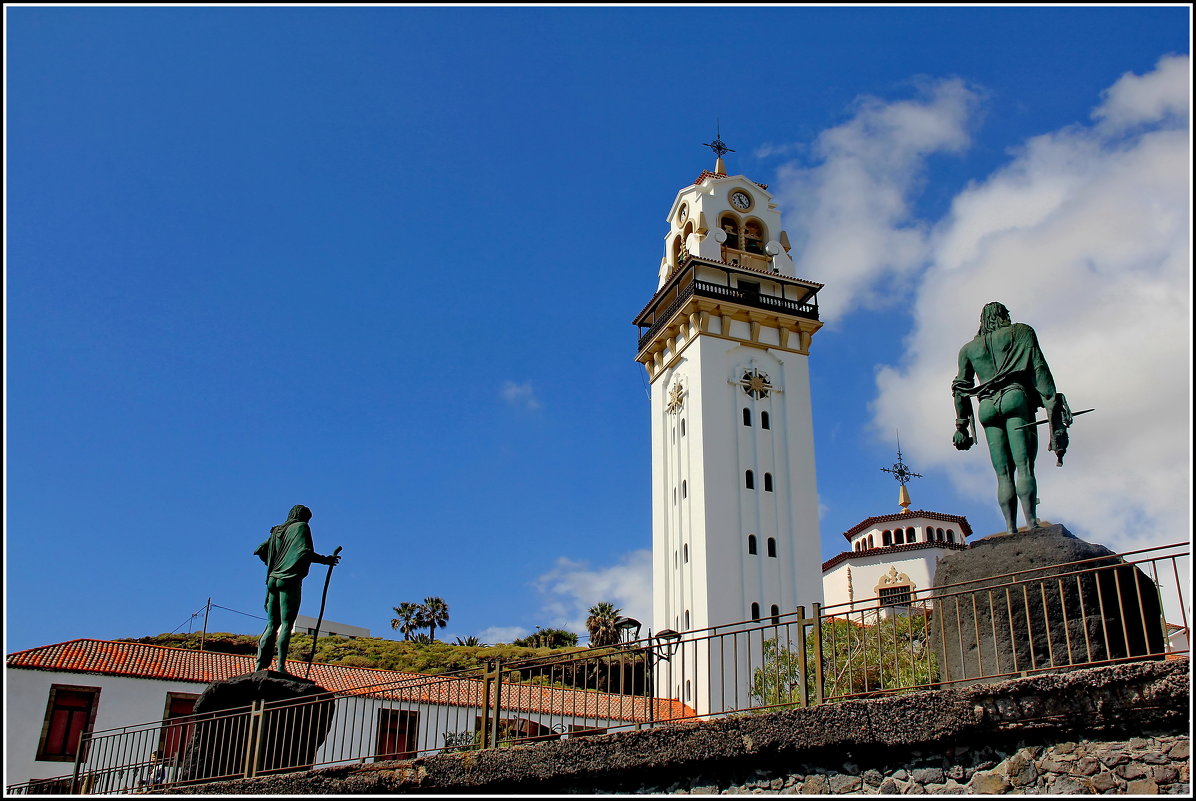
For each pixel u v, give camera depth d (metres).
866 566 91.44
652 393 77.31
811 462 69.81
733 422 69.12
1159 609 12.66
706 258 74.31
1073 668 11.36
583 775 13.66
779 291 76.38
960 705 11.16
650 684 15.45
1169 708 10.02
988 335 14.77
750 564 65.12
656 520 71.94
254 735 18.67
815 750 11.98
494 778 14.45
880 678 12.64
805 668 12.85
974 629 12.82
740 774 12.53
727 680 56.50
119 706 42.12
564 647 100.06
